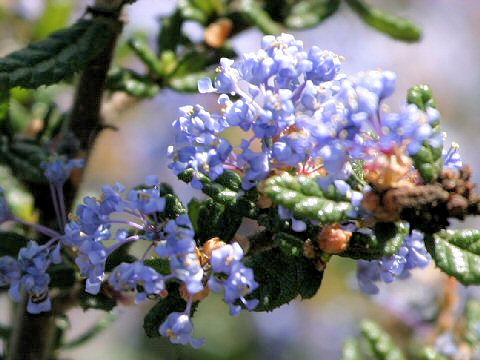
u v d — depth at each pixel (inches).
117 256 9.8
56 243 10.1
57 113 12.0
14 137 11.3
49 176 10.4
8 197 11.5
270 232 9.4
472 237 9.0
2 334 11.9
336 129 8.8
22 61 10.3
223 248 8.8
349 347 12.2
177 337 9.1
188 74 12.1
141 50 11.9
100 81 10.9
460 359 12.5
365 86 8.8
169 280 9.3
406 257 9.4
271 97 8.9
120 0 10.6
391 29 13.4
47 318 10.7
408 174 9.0
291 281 9.3
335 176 8.9
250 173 9.0
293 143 8.9
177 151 9.3
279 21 13.2
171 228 8.9
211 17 12.6
